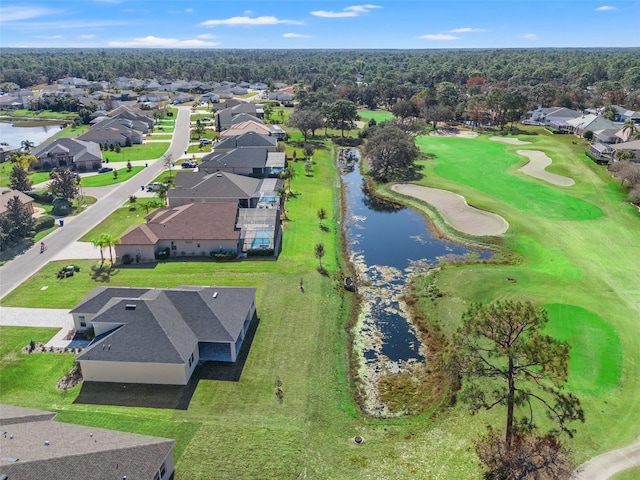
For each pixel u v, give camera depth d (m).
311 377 39.19
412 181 96.38
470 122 168.38
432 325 47.69
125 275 55.72
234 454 31.14
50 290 52.16
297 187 91.88
